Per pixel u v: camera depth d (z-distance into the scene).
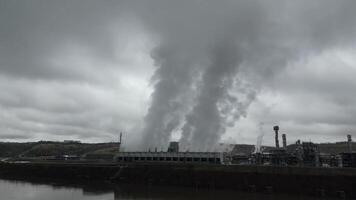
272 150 145.25
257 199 94.81
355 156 121.12
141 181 129.00
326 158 129.25
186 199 97.25
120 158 151.50
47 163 169.88
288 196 98.94
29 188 126.81
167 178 124.12
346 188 95.62
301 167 104.19
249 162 142.62
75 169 153.00
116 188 121.12
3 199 105.69
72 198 105.62
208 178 116.31
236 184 110.25
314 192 98.38
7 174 169.50
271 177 106.81
